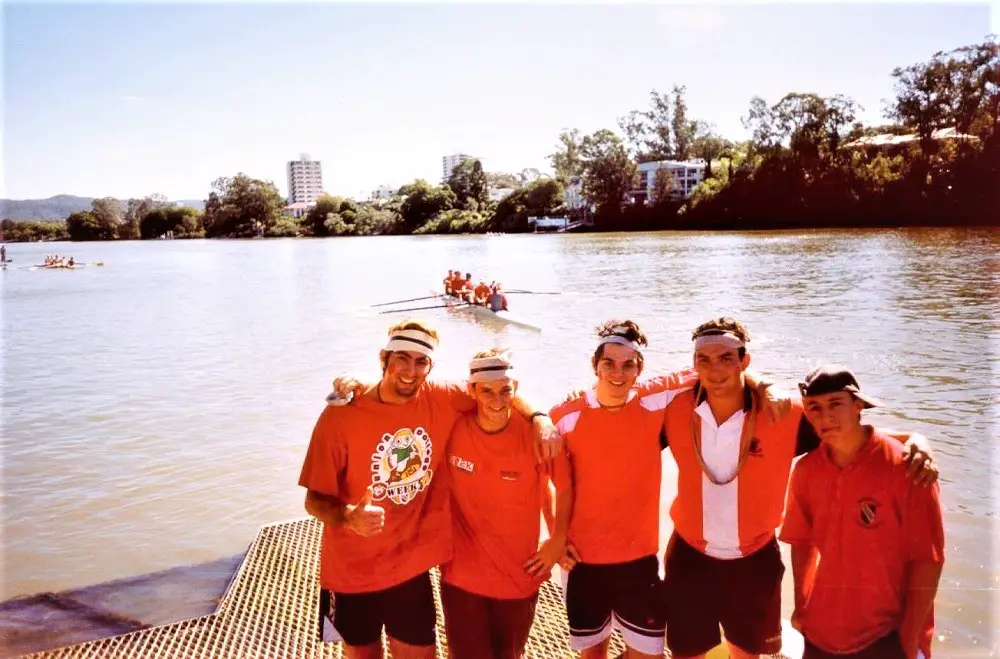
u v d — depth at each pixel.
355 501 3.21
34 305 29.23
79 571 5.96
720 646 3.78
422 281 35.12
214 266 51.12
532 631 4.26
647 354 14.32
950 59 47.25
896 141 55.22
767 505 3.14
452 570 3.37
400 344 3.03
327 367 15.01
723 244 47.91
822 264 30.83
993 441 8.12
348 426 3.12
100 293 33.62
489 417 3.14
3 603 5.33
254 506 7.45
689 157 80.94
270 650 4.31
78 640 4.70
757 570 3.20
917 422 9.01
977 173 48.69
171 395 12.84
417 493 3.27
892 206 54.44
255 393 12.76
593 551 3.30
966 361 12.40
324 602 3.35
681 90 78.31
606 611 3.36
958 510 6.18
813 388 2.79
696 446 3.14
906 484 2.74
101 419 11.28
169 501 7.65
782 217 62.19
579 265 38.19
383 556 3.24
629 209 80.56
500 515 3.25
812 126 58.41
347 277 38.78
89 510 7.42
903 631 2.82
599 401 3.21
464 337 17.83
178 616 5.04
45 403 12.45
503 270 37.69
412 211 112.00
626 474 3.20
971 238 40.50
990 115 47.56
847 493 2.84
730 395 3.06
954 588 4.72
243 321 22.80
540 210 96.44
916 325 16.09
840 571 2.89
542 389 11.96
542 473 3.29
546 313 21.23
